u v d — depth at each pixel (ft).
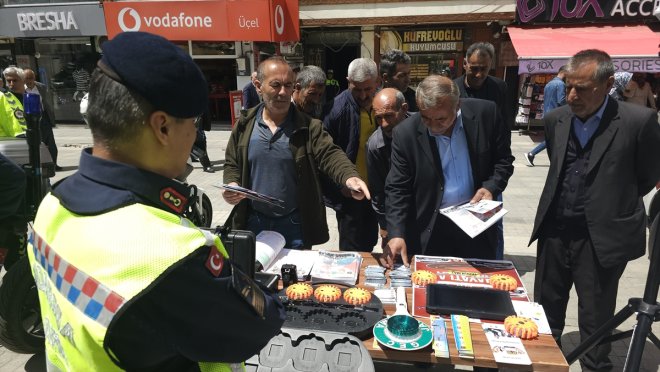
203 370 2.87
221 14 30.86
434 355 4.87
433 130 6.96
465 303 5.75
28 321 8.87
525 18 33.58
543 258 7.93
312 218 8.51
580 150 7.22
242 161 8.41
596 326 7.45
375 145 8.66
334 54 39.68
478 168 7.50
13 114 14.64
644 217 7.16
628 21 32.71
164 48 2.59
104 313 2.36
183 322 2.53
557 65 29.81
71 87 41.24
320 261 7.10
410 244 8.05
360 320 5.49
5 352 9.52
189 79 2.63
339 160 7.95
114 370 2.51
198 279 2.52
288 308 5.73
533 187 21.02
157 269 2.38
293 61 38.96
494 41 35.78
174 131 2.71
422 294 6.13
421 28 36.63
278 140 8.21
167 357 2.61
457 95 6.70
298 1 34.73
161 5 31.45
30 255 3.07
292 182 8.34
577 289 7.59
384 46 37.45
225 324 2.71
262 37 30.89
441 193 7.54
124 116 2.56
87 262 2.46
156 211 2.64
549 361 4.73
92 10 34.32
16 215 8.87
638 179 7.10
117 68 2.53
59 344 2.71
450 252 7.98
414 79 37.81
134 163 2.74
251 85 18.07
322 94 11.48
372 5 35.42
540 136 34.22
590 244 7.29
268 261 6.88
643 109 6.82
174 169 2.89
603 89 6.60
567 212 7.44
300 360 5.05
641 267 12.72
